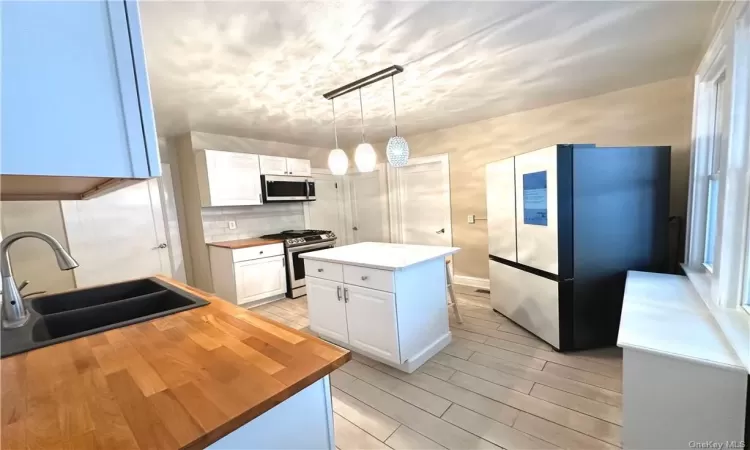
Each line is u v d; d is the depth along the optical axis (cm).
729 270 147
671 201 278
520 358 236
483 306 349
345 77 231
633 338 136
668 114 274
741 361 113
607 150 228
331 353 93
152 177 58
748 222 139
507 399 190
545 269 246
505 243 298
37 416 68
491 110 347
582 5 158
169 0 134
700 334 137
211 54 185
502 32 180
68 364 91
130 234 356
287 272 416
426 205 461
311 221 513
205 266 397
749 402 115
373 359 247
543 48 202
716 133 207
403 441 162
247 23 156
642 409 133
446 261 299
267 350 96
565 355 237
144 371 85
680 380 124
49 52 49
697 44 204
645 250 240
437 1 148
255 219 444
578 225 228
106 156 54
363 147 243
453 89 273
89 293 181
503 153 376
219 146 400
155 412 68
